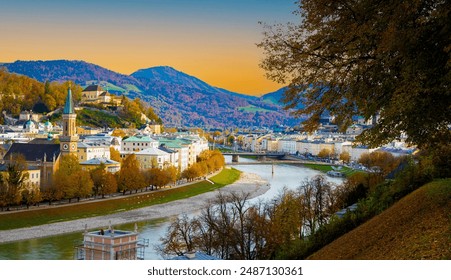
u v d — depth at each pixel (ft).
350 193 455.63
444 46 179.01
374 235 218.79
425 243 171.83
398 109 183.62
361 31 193.36
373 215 276.00
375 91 204.54
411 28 181.47
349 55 205.16
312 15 212.23
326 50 214.28
